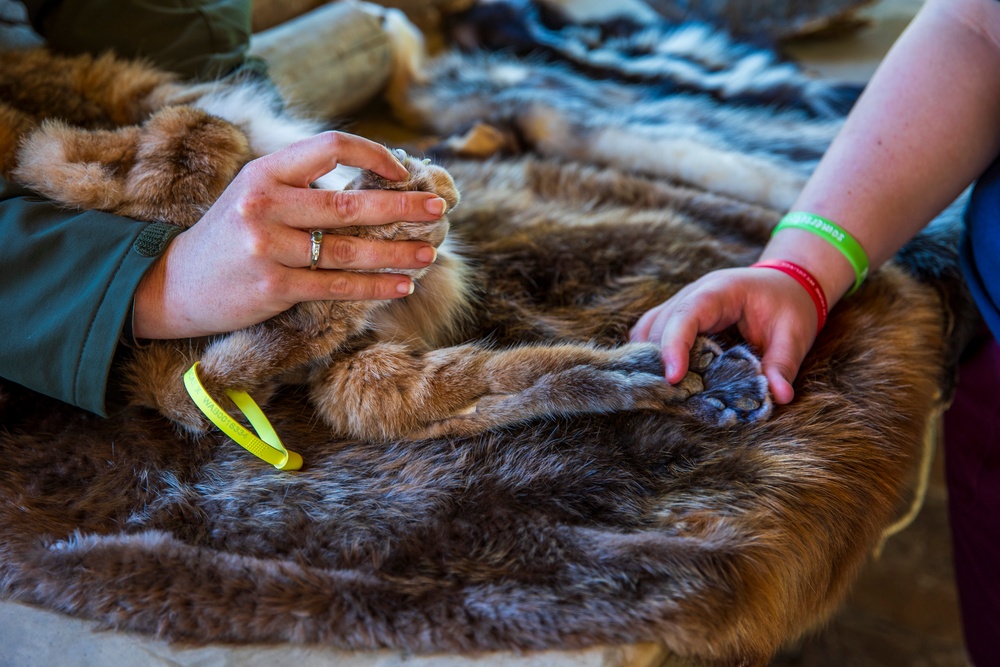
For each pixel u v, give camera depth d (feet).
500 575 2.01
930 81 2.41
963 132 2.40
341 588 1.99
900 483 2.27
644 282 2.61
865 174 2.44
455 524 2.09
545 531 2.06
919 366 2.46
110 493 2.20
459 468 2.20
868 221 2.43
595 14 4.40
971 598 2.80
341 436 2.31
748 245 2.88
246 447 2.20
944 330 2.76
